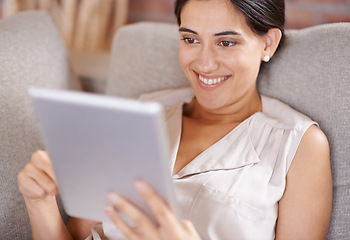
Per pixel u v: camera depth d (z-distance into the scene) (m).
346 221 0.96
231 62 0.95
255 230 0.90
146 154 0.60
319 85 1.02
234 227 0.90
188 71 1.02
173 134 1.06
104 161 0.64
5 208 0.96
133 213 0.67
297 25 1.87
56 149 0.66
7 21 1.21
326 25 1.06
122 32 1.33
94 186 0.69
